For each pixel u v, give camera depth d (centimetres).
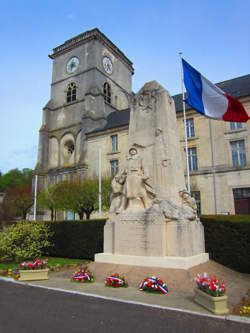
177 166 1047
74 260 1402
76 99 4225
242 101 2681
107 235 1005
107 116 4109
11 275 985
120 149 3378
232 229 1137
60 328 488
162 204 920
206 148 2833
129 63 5166
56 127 4325
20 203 3519
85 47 4369
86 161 3606
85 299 665
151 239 885
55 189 2798
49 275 991
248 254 1083
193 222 960
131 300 651
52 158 4225
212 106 1308
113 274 851
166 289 721
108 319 532
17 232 1331
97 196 2512
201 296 618
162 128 1041
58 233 1580
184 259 813
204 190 2762
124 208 1009
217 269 945
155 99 1094
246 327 496
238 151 2711
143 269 839
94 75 4112
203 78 1336
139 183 995
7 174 6359
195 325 504
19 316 548
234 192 2648
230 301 652
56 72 4631
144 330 480
